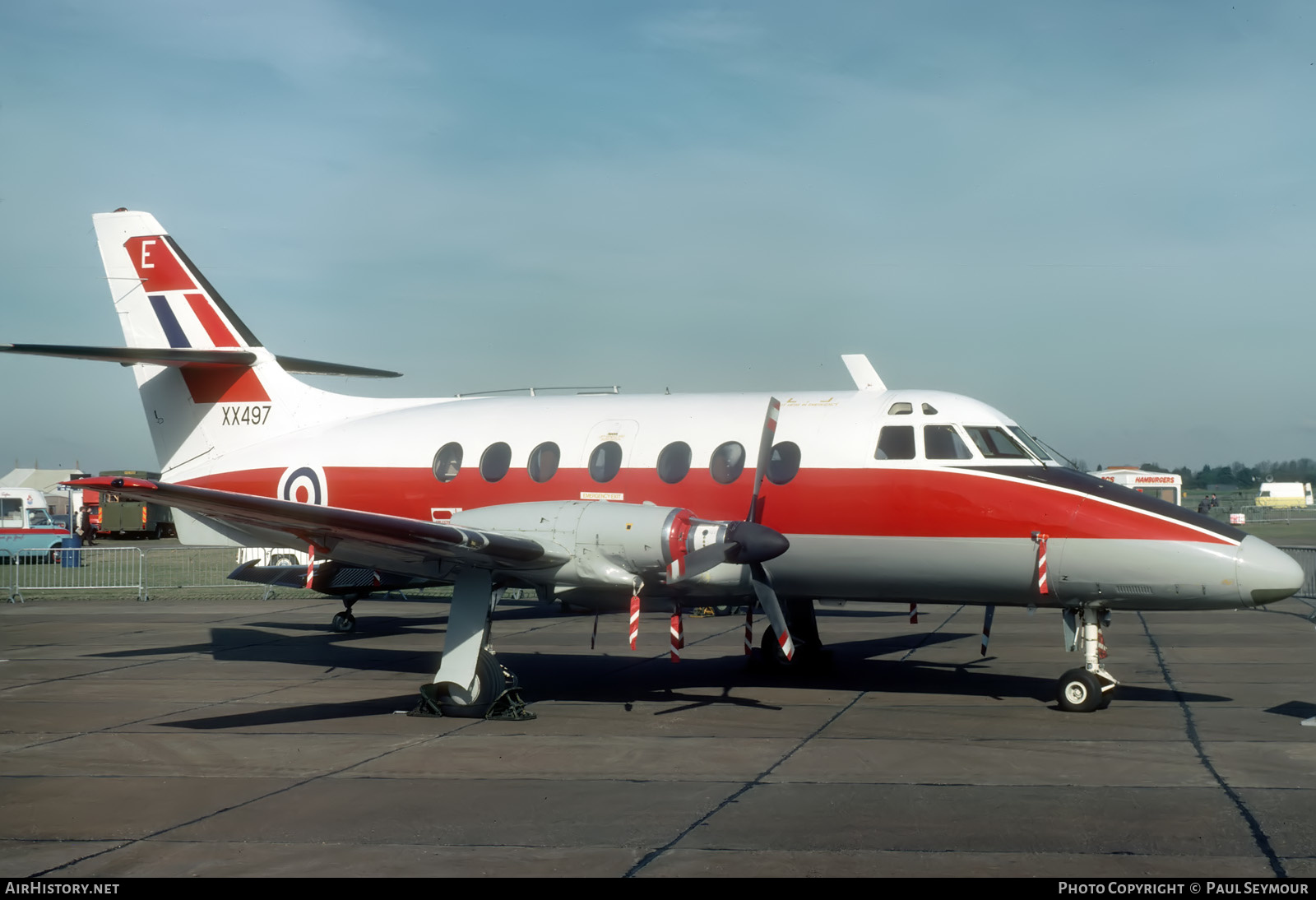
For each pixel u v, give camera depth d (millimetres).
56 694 11320
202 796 7195
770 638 12680
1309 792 6965
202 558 38656
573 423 12078
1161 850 5801
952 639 15609
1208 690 10961
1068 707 9938
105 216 14789
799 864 5645
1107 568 9703
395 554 9922
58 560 35156
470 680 9820
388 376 16500
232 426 14328
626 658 13828
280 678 12414
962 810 6621
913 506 10328
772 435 10594
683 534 9508
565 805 6859
